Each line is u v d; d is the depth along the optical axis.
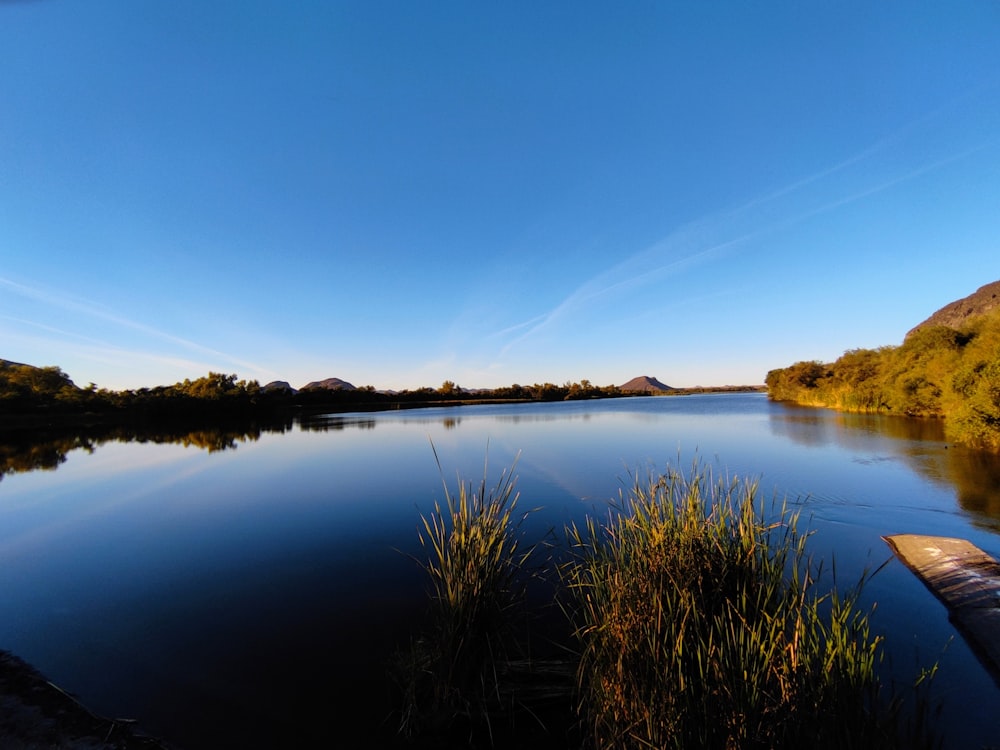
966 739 3.40
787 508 9.58
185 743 3.66
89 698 4.26
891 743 2.48
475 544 3.98
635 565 3.38
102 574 7.50
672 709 2.71
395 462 18.25
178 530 9.96
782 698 2.52
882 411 34.53
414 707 3.82
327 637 5.27
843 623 2.72
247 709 4.06
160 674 4.62
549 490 12.04
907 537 7.53
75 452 24.52
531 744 3.51
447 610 3.99
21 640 5.36
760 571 3.50
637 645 2.96
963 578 5.89
